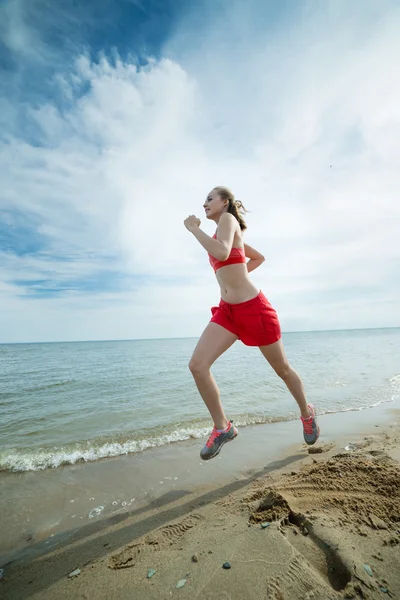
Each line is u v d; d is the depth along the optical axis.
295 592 1.26
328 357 16.31
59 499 2.58
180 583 1.38
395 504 1.85
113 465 3.31
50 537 2.03
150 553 1.70
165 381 10.00
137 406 6.45
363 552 1.44
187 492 2.55
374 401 5.88
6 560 1.81
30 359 23.94
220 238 2.21
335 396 6.40
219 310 2.44
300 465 2.88
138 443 4.02
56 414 6.02
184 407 6.17
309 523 1.71
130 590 1.39
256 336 2.36
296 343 37.59
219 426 2.32
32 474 3.18
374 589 1.24
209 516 2.05
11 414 6.11
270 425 4.49
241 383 8.55
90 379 10.99
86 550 1.84
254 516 1.88
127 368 15.06
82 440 4.29
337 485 2.19
